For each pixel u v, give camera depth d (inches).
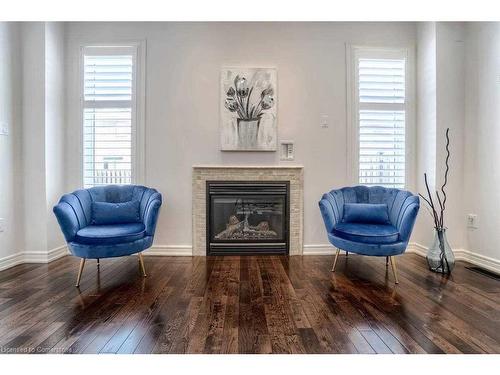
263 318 82.8
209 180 148.3
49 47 137.4
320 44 150.5
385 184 153.3
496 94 124.9
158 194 126.7
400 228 114.7
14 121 131.6
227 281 112.0
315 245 151.1
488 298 96.1
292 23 149.9
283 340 72.0
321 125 150.9
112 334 74.5
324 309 88.4
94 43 148.4
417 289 104.0
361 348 68.9
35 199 135.9
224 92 147.8
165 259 142.1
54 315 84.4
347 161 151.4
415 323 80.0
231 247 148.3
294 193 149.6
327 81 150.8
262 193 148.5
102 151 150.5
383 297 97.2
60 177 145.7
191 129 149.1
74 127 149.6
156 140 149.0
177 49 148.6
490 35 127.3
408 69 152.6
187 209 149.5
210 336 73.7
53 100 140.6
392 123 153.3
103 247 108.2
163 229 149.5
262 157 150.4
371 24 151.6
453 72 139.3
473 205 135.3
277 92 149.3
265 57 149.7
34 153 135.4
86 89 149.5
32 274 119.5
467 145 138.3
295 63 150.2
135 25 148.3
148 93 148.6
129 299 95.6
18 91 133.8
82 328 77.3
